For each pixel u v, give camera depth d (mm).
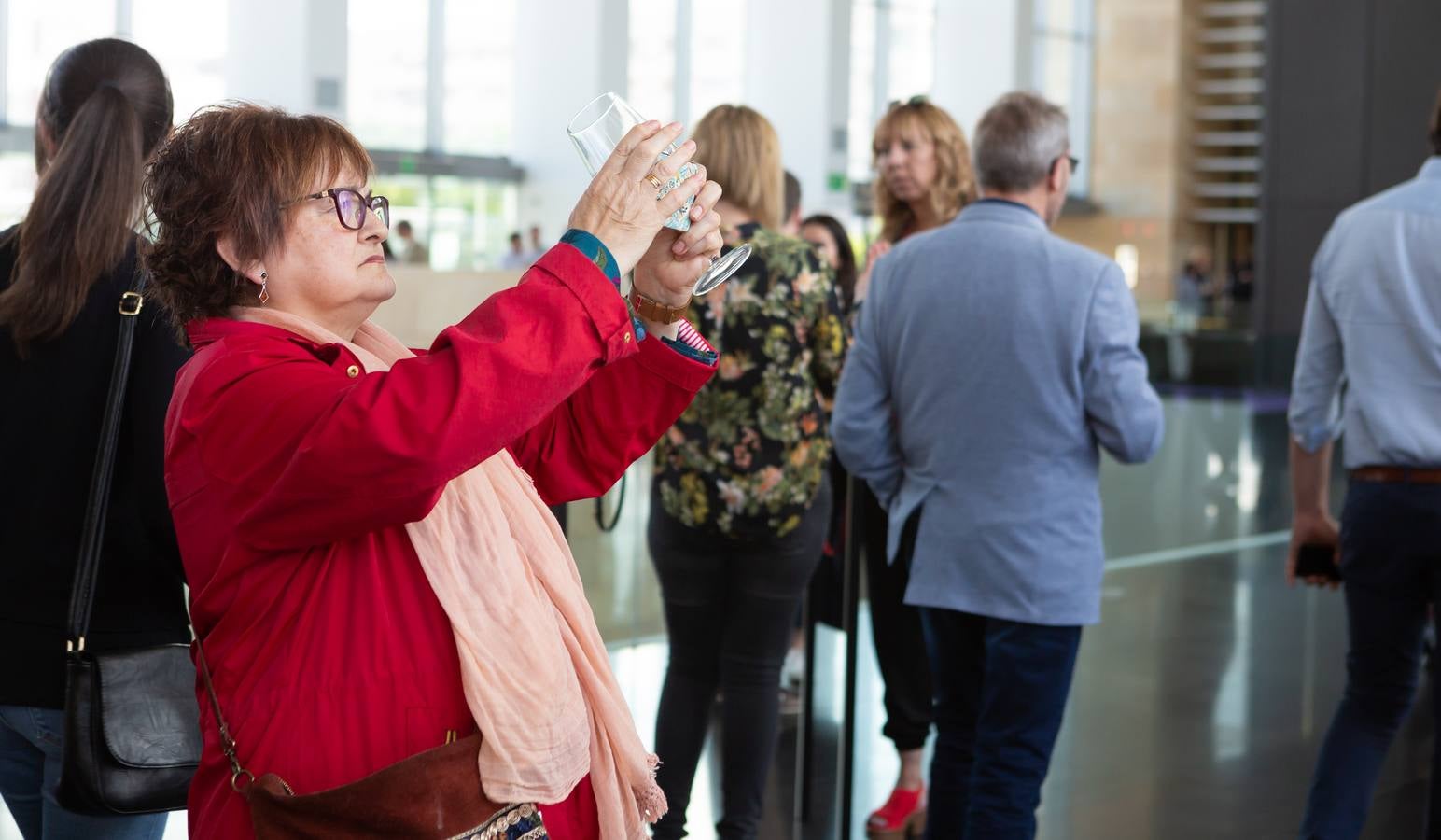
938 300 2525
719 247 1413
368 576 1233
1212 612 5762
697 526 2744
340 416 1130
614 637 3748
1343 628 5516
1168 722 4289
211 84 14555
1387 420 2715
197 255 1289
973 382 2488
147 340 1681
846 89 19266
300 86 14906
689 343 1489
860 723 4160
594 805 1357
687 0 18594
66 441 1699
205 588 1263
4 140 13133
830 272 2729
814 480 2738
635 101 18203
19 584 1706
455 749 1217
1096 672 4863
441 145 16922
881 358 2635
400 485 1138
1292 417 2973
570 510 3643
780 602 2791
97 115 1708
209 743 1276
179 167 1296
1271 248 11188
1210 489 6785
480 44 17125
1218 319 13930
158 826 1848
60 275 1674
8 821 2996
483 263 17047
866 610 5094
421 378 1129
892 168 3297
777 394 2672
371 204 1327
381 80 16297
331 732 1218
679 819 2840
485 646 1226
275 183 1268
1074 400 2453
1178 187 26531
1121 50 26562
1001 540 2469
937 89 22078
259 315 1287
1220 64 26453
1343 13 10766
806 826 3375
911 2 21359
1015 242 2480
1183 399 6645
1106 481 6176
